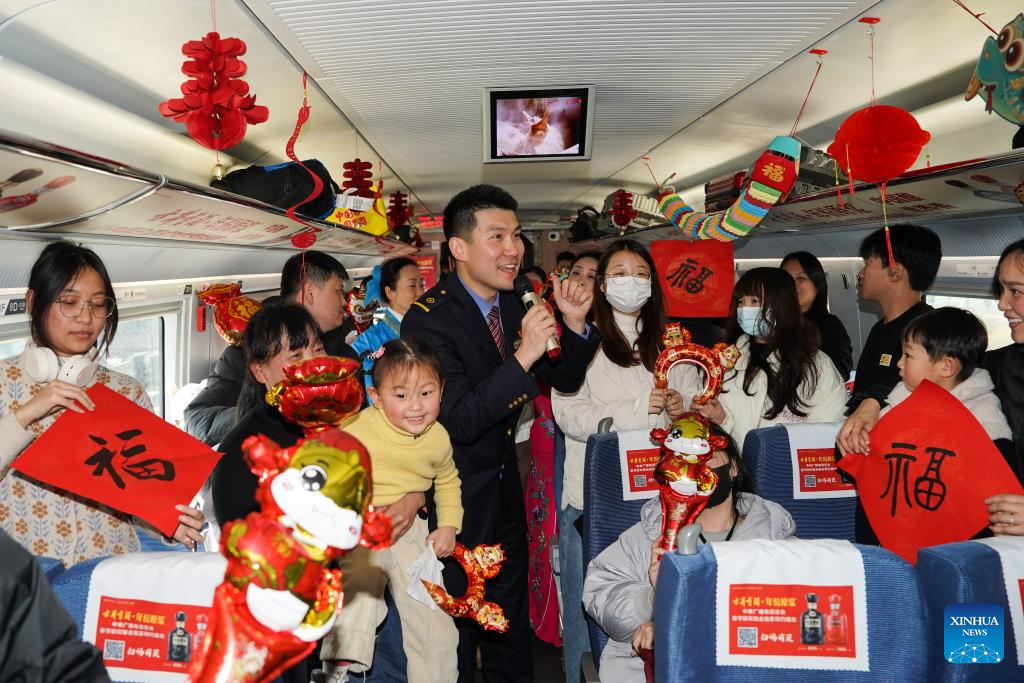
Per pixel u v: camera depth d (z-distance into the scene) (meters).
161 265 4.79
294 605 1.10
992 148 3.88
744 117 4.97
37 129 3.15
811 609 1.62
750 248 7.64
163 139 3.97
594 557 2.83
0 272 3.20
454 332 2.77
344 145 5.68
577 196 10.57
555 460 3.88
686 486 2.11
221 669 1.10
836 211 4.66
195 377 5.89
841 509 2.92
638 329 3.70
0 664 1.10
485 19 3.20
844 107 4.39
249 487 2.24
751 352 3.65
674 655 1.61
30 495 2.44
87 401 2.27
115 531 2.59
